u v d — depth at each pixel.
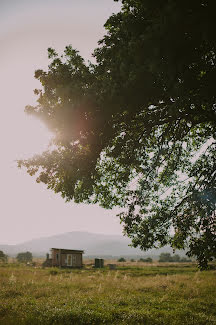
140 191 9.19
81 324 9.50
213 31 5.36
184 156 11.91
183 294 16.11
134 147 8.95
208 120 8.50
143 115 8.84
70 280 23.08
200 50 6.23
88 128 7.80
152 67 5.95
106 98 7.23
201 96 6.71
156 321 9.98
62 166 8.12
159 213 8.98
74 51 8.44
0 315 10.70
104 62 7.94
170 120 8.94
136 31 6.35
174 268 43.41
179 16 5.29
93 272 34.31
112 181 10.80
